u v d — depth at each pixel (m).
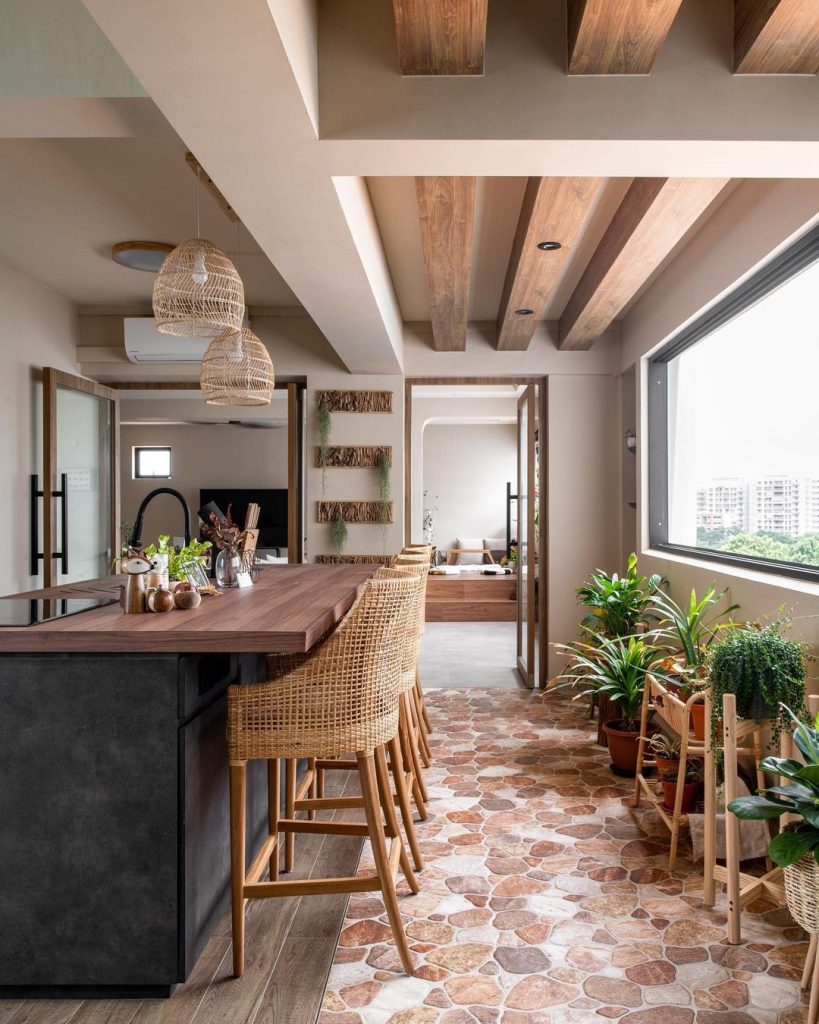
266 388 4.03
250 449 10.55
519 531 6.33
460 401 10.35
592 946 2.14
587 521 5.56
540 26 2.15
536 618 5.79
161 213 3.88
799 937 2.19
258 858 2.26
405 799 2.61
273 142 2.16
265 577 3.56
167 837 1.93
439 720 4.64
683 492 4.67
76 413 5.33
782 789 1.88
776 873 2.28
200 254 2.87
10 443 4.67
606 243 3.75
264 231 2.83
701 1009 1.85
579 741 4.19
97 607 2.33
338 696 2.01
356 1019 1.81
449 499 11.73
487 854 2.74
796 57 2.07
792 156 2.24
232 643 1.88
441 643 7.52
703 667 3.04
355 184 2.94
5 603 2.41
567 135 2.14
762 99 2.14
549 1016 1.82
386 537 5.57
